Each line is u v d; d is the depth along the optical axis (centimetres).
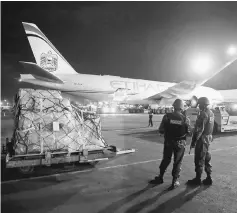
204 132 459
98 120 614
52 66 2236
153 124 1827
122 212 342
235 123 1234
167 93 2345
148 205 366
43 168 568
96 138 594
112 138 1088
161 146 884
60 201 381
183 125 450
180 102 461
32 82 2166
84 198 393
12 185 454
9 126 1555
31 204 369
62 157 506
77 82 2261
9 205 365
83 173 534
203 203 374
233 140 1036
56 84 2219
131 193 415
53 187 444
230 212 343
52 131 526
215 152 776
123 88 2378
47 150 508
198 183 461
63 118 548
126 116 2992
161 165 470
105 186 450
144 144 928
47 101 557
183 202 378
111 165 605
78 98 2455
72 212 342
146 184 462
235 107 1375
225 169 570
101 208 356
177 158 447
